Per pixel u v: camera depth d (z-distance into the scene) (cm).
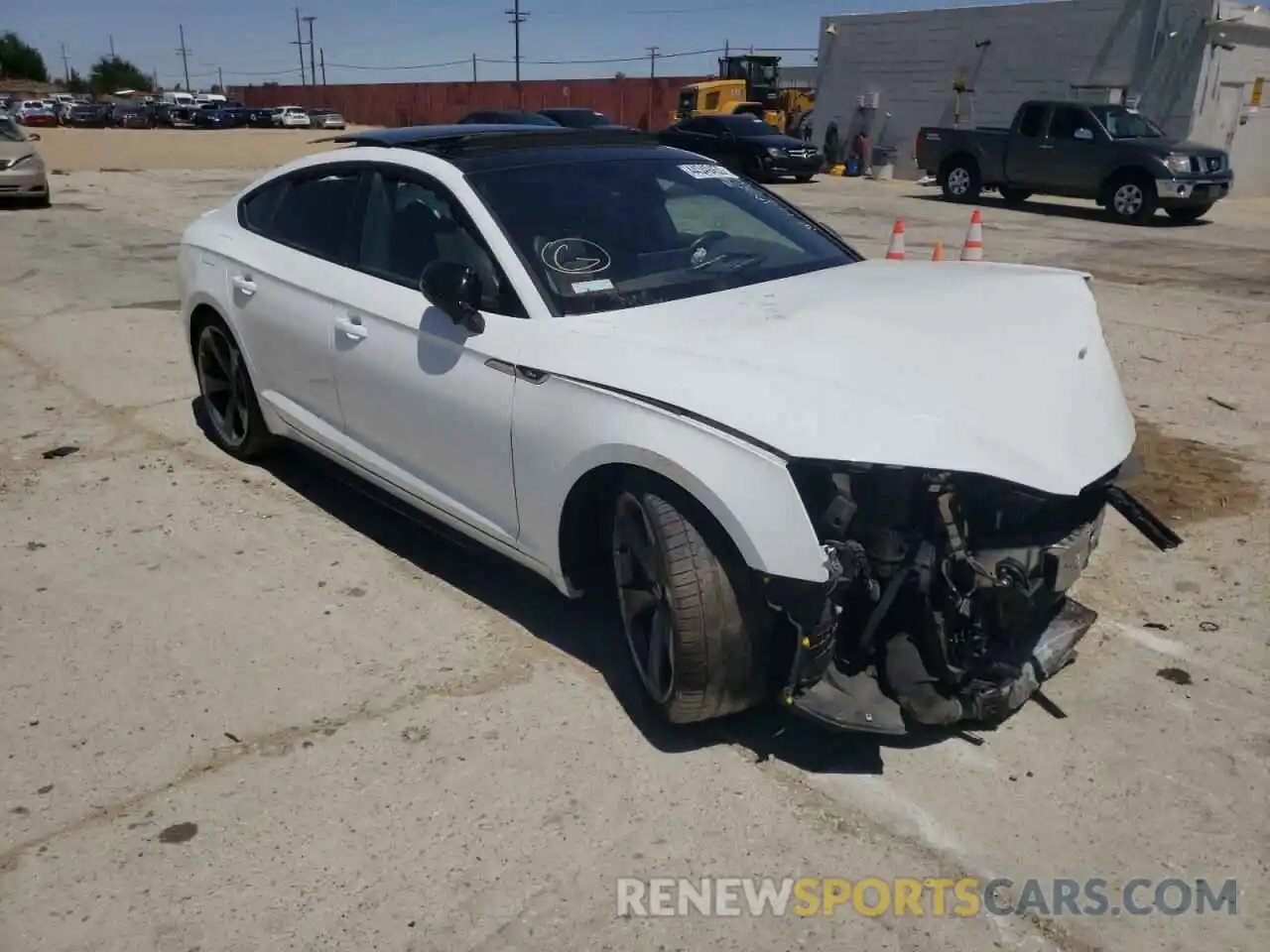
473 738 321
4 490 514
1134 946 246
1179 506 491
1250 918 254
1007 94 2522
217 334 527
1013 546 293
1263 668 357
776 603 279
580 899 260
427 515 412
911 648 296
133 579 423
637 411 302
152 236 1383
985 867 270
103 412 634
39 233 1395
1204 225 1714
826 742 319
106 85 13750
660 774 304
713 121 2483
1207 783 300
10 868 271
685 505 295
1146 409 642
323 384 441
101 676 355
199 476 532
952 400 289
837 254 423
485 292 362
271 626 387
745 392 290
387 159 421
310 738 322
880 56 2759
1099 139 1773
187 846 278
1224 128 2302
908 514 281
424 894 262
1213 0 2138
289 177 488
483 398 354
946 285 369
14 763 312
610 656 366
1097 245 1416
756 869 269
